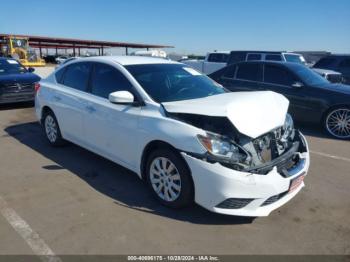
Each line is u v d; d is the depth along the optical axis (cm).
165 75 429
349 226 327
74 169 463
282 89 730
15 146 571
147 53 2581
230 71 838
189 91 416
